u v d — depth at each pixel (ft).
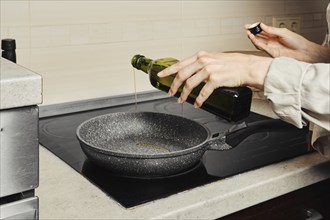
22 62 4.37
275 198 3.39
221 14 5.58
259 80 2.97
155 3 5.05
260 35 4.04
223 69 2.99
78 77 4.73
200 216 2.90
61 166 3.37
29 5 4.30
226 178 3.23
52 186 3.02
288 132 4.20
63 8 4.50
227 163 3.48
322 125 2.90
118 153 3.02
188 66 3.09
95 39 4.75
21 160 1.92
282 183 3.33
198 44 5.48
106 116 3.78
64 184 3.06
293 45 3.90
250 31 3.87
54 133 4.13
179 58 5.36
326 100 2.80
